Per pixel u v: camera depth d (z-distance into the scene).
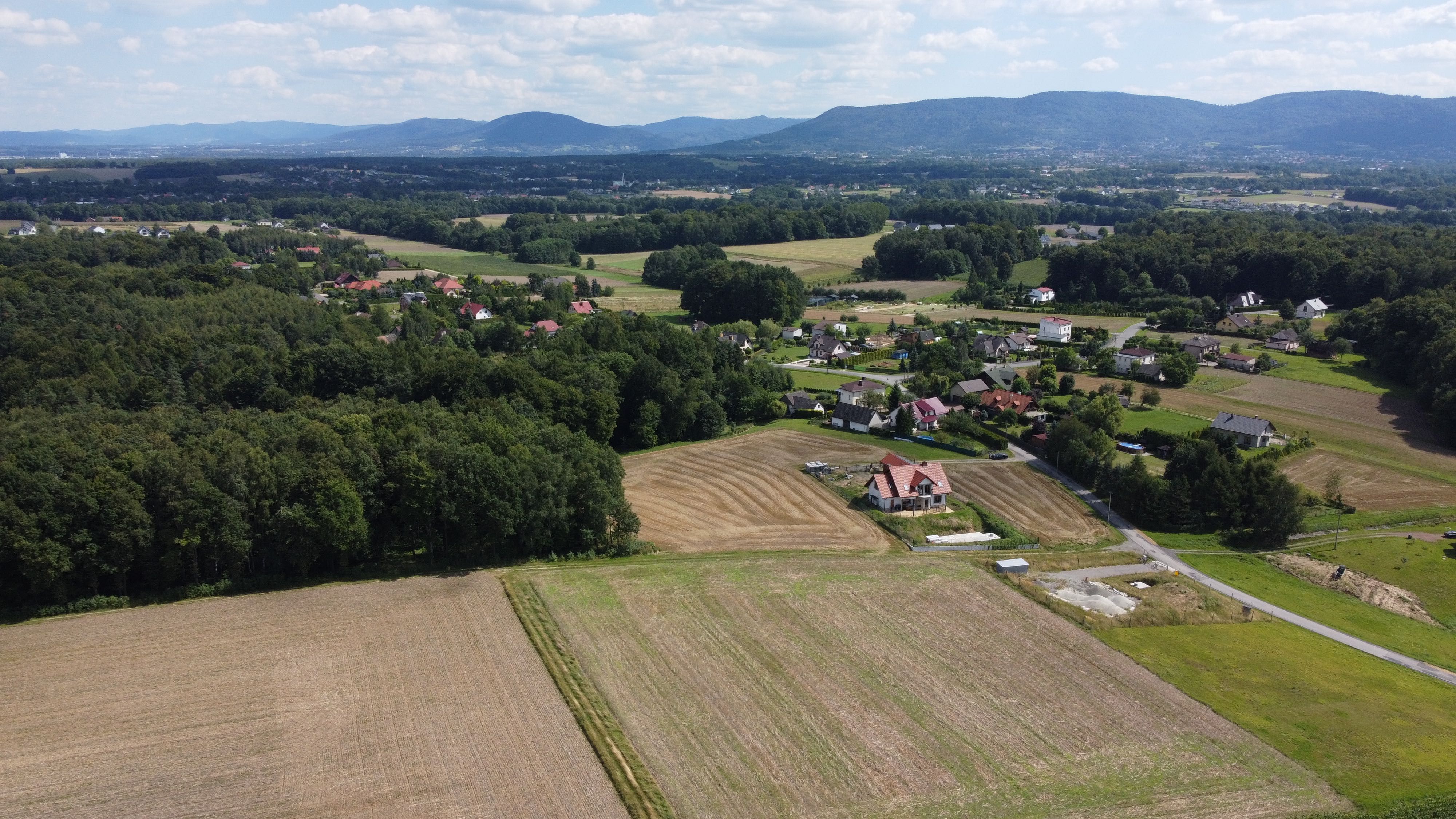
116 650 60.22
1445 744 53.16
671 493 99.56
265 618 65.38
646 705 54.81
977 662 61.09
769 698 55.94
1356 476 101.94
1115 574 78.00
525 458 78.88
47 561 64.19
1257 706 56.81
